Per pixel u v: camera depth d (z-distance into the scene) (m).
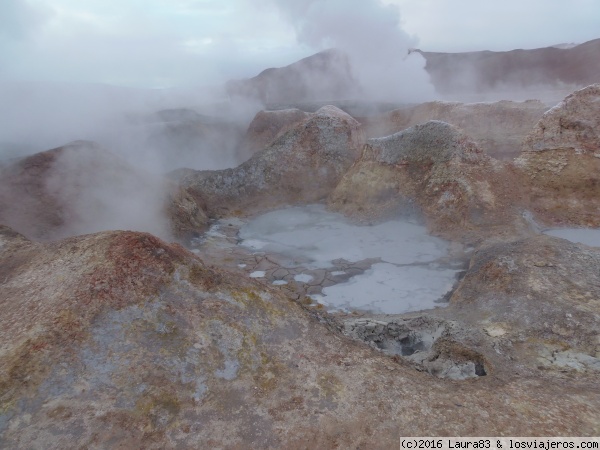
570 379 7.40
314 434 6.18
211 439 6.09
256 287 8.68
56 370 6.62
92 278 7.86
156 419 6.30
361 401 6.73
